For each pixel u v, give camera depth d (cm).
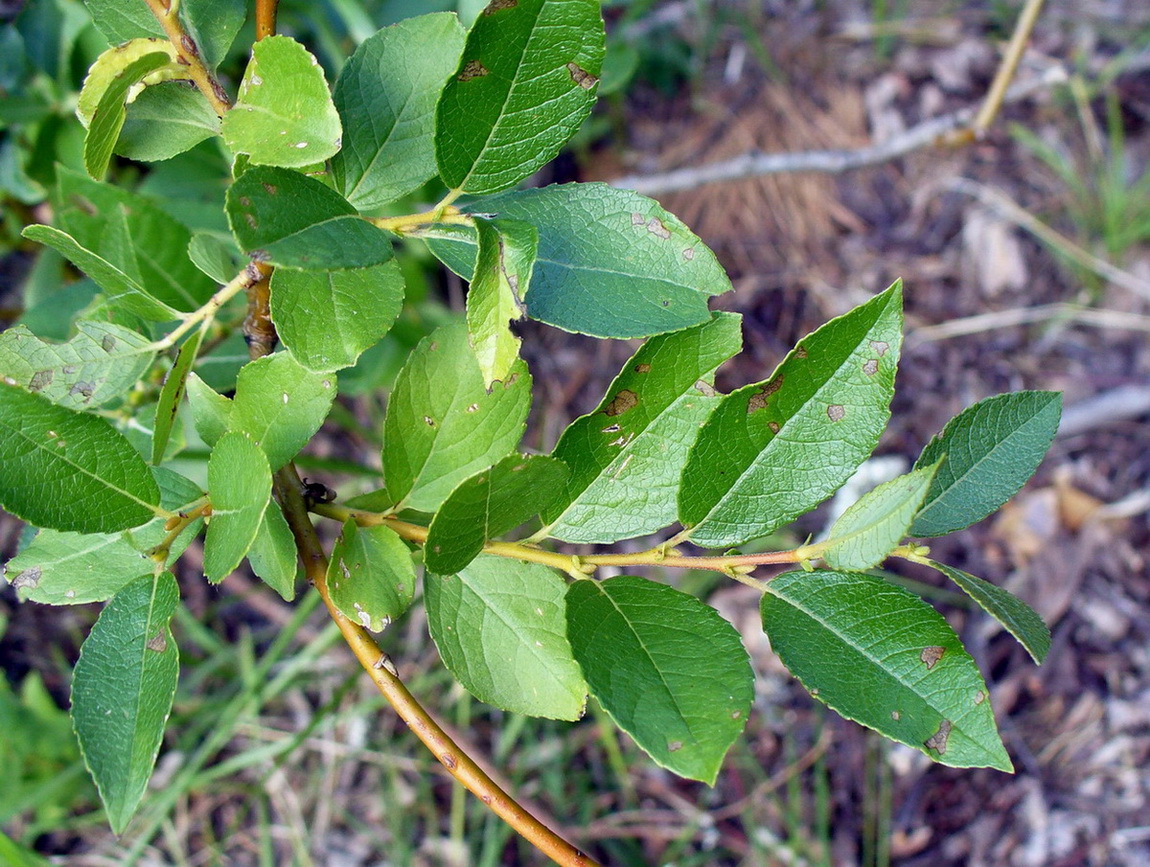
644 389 23
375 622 22
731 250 76
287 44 20
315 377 23
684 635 21
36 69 39
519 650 23
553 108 21
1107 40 87
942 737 21
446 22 23
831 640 22
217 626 62
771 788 63
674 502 24
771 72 80
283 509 23
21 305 58
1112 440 73
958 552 70
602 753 63
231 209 18
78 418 21
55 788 53
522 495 21
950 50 85
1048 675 67
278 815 60
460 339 24
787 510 23
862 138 80
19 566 22
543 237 23
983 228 79
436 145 21
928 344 76
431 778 61
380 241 20
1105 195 78
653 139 79
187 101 22
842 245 78
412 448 24
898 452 72
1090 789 64
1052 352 76
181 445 28
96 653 21
